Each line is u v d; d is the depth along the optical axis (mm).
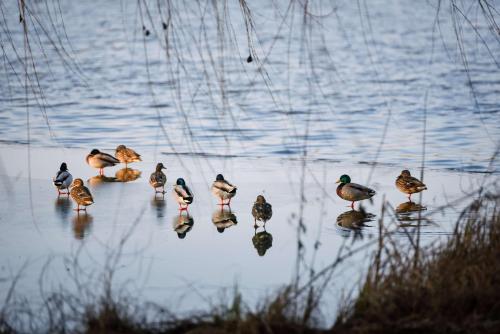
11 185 19266
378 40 49469
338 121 27422
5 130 26203
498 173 20000
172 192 17578
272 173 20469
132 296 11219
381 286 9914
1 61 29547
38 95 31703
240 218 16266
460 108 29562
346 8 56406
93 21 58750
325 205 17234
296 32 44062
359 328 9188
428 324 9148
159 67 40281
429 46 46156
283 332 9117
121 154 21609
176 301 11000
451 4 9578
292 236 14719
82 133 26062
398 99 31578
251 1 48312
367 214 16250
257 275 12352
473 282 9859
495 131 25391
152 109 30062
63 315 9555
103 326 9281
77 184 17344
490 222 11555
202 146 23844
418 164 21328
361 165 21312
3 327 9523
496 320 9250
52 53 42188
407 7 64188
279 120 27422
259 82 34219
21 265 12820
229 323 9289
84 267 12727
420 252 11000
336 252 13523
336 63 40969
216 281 12055
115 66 40562
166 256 13477
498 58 40469
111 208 17156
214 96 26812
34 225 15547
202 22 8656
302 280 11914
